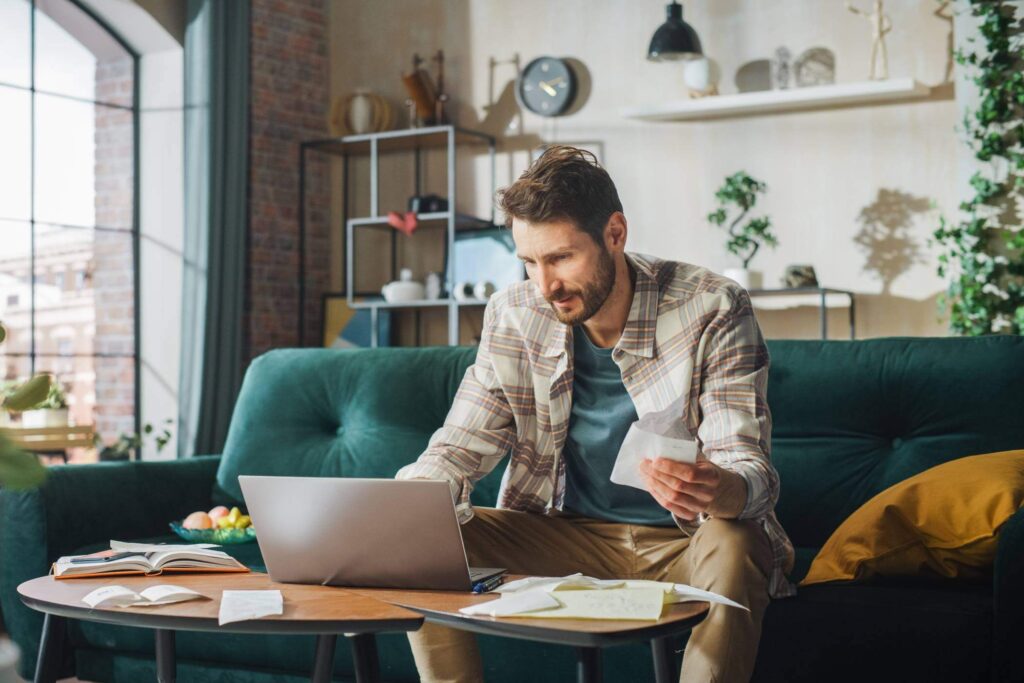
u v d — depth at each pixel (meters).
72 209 5.72
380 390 3.08
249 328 6.14
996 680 1.94
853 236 5.38
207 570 1.93
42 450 4.76
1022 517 1.96
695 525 2.09
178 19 5.90
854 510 2.60
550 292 1.93
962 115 4.97
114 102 5.92
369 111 6.37
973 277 4.84
